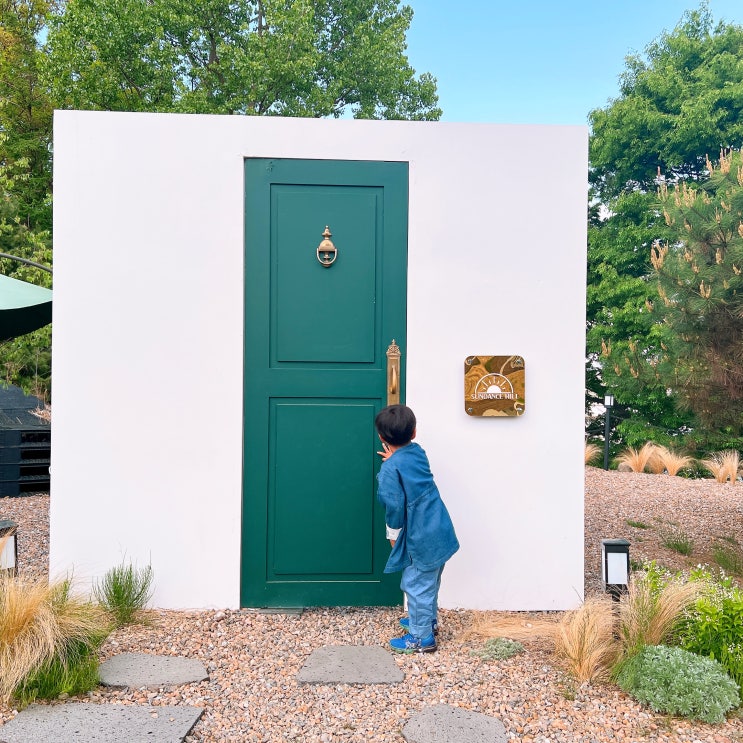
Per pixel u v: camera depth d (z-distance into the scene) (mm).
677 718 2527
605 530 6191
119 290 3639
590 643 2863
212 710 2535
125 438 3625
